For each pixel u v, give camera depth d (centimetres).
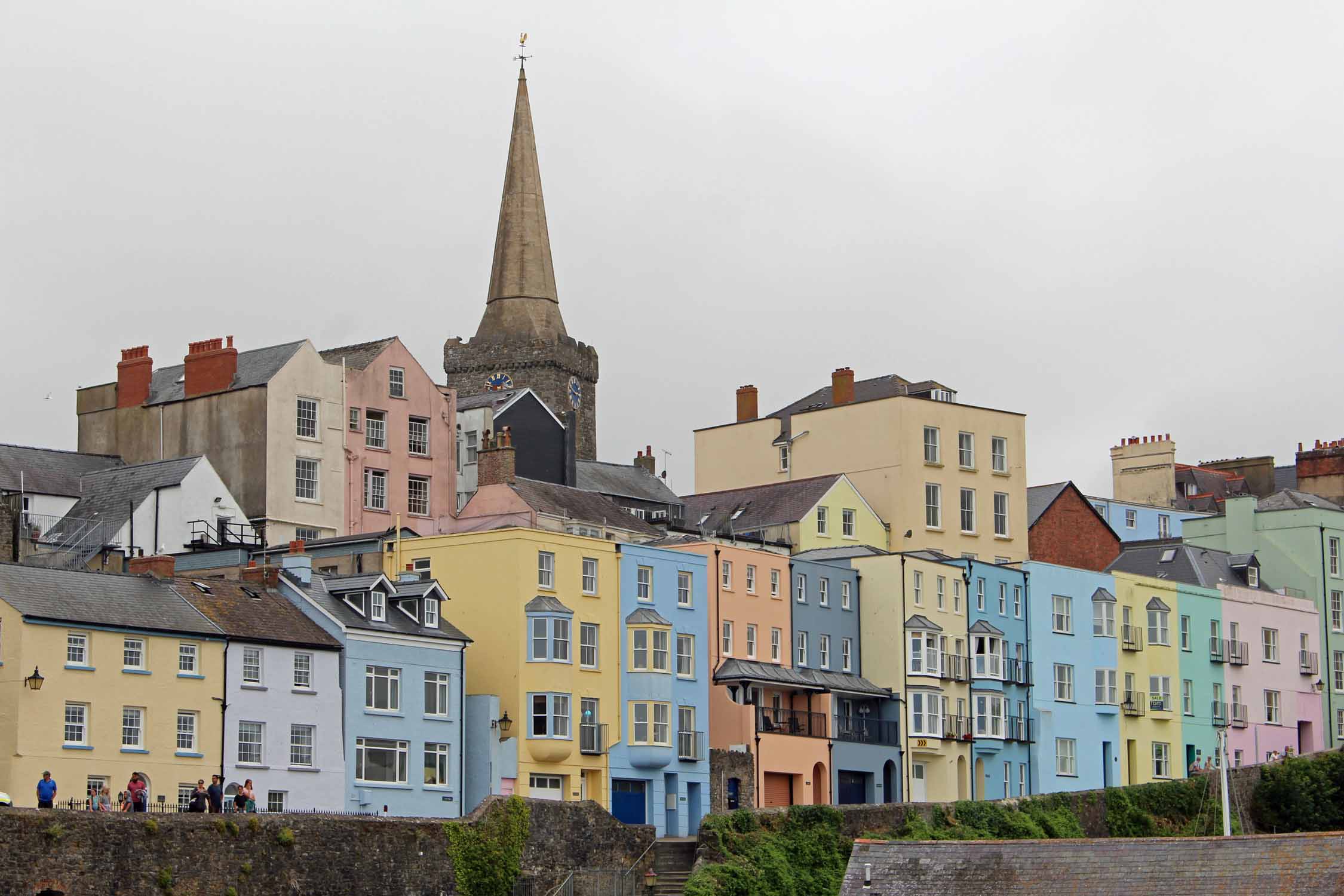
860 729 11206
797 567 11212
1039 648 12362
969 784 11694
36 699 7806
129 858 7025
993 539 13562
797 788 10694
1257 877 7050
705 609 10531
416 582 9375
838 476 12825
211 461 11356
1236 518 14562
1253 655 13662
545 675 9600
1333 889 6900
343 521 11525
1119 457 17450
